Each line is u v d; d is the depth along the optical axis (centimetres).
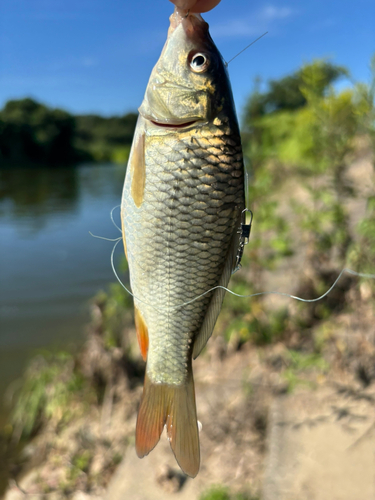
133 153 20
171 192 19
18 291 104
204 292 21
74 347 72
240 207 20
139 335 23
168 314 21
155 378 22
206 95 19
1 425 58
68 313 89
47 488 47
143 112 20
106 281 109
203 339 22
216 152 19
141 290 21
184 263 20
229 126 19
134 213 20
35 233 172
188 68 19
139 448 22
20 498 46
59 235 167
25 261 131
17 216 212
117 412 55
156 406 22
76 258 133
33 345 75
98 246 147
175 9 20
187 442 22
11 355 72
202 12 20
